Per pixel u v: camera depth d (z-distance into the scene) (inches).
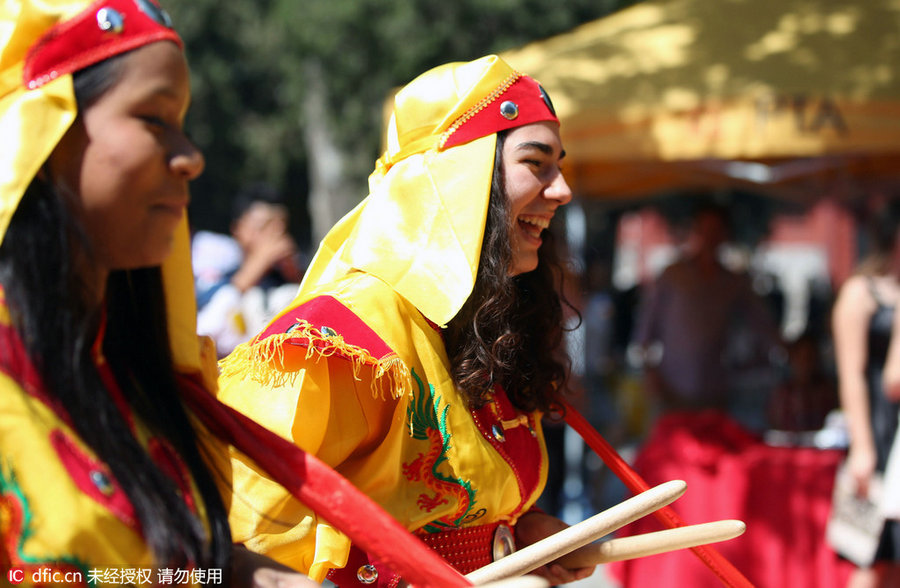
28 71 38.0
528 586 44.8
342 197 544.7
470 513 65.5
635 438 269.9
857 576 135.7
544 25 438.3
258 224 160.2
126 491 38.7
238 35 573.0
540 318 75.6
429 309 63.6
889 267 136.8
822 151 158.6
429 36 436.8
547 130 69.8
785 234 705.6
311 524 62.3
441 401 64.3
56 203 37.7
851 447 136.3
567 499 221.6
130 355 44.8
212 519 43.8
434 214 66.3
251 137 601.3
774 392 190.2
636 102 166.6
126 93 38.6
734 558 155.3
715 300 196.1
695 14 184.1
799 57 164.9
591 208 256.8
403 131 69.6
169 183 39.8
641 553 64.1
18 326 37.5
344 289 64.2
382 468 63.1
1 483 36.6
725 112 161.0
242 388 64.6
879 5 173.6
